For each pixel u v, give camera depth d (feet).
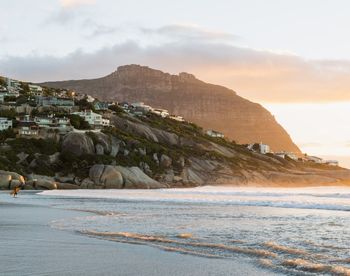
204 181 611.47
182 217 125.18
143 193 324.60
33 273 49.08
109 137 569.64
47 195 290.97
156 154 597.11
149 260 57.26
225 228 95.20
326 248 68.03
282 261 56.18
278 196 277.64
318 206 172.14
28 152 491.72
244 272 50.44
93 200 227.40
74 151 520.01
